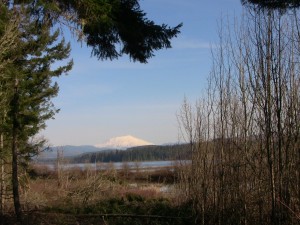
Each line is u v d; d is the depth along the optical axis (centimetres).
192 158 1068
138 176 2677
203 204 970
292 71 769
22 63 1253
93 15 1085
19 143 1262
